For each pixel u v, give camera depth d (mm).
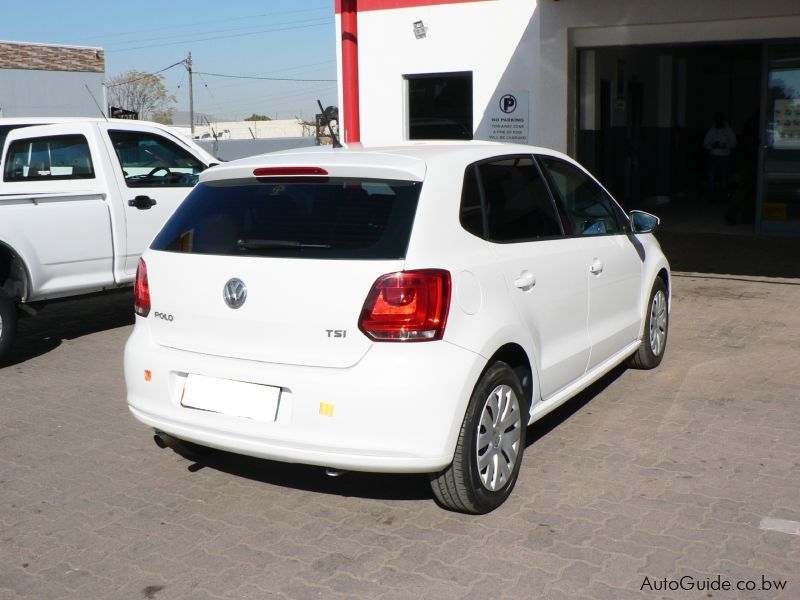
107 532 4137
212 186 4426
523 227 4668
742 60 20125
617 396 5973
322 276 3793
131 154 8453
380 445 3703
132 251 8148
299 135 75375
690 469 4680
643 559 3725
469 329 3906
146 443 5359
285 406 3840
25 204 7270
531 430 5352
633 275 5926
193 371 4078
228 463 4980
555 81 12328
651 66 16797
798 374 6379
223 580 3668
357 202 3982
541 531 4008
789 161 12555
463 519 4164
